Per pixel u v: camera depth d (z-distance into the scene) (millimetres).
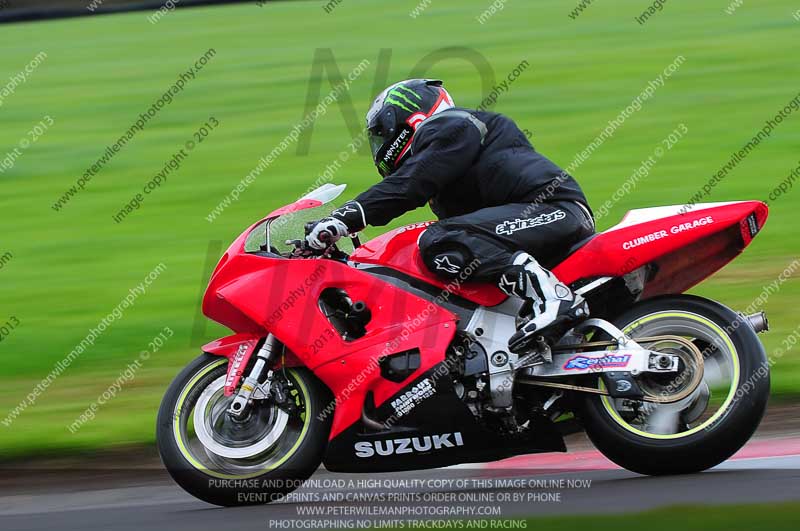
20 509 15578
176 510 14508
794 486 12547
